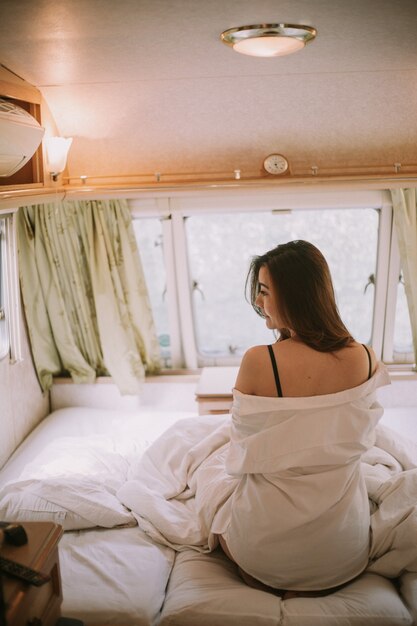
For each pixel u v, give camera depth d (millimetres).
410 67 2744
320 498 1965
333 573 2031
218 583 2133
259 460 1961
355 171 3465
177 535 2408
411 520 2164
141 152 3434
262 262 1998
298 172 3502
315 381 1919
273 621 1916
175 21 2148
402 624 1920
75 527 2484
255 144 3381
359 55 2592
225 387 3523
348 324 4039
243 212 3789
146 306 3922
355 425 1942
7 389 3424
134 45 2391
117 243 3777
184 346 4117
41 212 3648
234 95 3020
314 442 1925
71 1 1938
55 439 3389
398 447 2871
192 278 3977
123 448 3248
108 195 3350
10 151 2496
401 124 3232
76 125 3254
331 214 3795
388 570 2139
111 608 2016
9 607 1381
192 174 3533
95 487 2666
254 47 2357
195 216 3807
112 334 3842
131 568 2213
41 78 2807
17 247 3492
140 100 3064
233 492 2271
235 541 2078
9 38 2268
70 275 3777
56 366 4000
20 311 3615
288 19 2160
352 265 3896
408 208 3594
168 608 2035
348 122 3223
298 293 1915
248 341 4121
